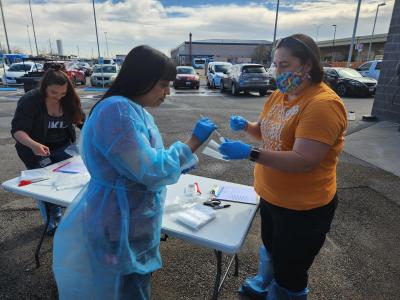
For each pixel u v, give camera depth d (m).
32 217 3.41
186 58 63.84
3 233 3.12
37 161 2.88
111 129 1.34
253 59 50.28
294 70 1.55
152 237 1.57
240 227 1.85
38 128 2.84
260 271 2.29
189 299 2.38
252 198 2.22
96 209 1.48
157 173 1.39
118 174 1.45
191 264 2.75
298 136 1.50
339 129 1.50
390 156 5.57
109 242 1.47
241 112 10.23
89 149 1.44
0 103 11.66
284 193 1.71
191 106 11.50
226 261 2.78
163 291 2.45
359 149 5.96
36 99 2.77
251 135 2.15
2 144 6.21
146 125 1.49
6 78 17.59
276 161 1.49
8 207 3.62
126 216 1.45
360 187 4.30
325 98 1.48
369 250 2.97
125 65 1.46
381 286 2.53
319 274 2.65
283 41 1.58
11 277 2.54
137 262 1.52
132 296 1.60
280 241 1.80
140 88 1.45
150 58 1.43
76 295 1.58
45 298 2.35
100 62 21.69
